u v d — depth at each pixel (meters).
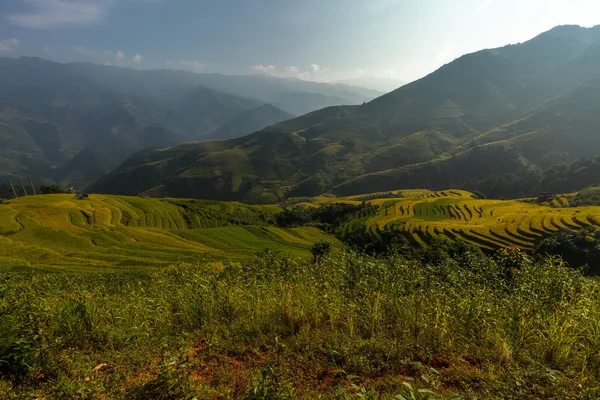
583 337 5.06
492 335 5.61
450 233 72.50
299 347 5.49
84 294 8.42
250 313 6.97
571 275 6.64
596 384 4.15
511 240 63.66
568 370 4.50
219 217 108.88
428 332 5.75
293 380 4.52
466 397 4.02
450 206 110.38
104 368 5.11
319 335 5.82
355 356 4.99
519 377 4.22
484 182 180.88
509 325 5.81
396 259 8.60
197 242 66.06
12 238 47.69
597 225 62.34
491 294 6.96
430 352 5.15
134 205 93.31
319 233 98.62
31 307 5.93
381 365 4.81
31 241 47.22
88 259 40.78
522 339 5.27
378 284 7.45
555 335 5.07
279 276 9.33
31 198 75.44
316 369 4.81
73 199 82.31
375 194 184.62
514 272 7.34
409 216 102.88
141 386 4.39
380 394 4.00
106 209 78.50
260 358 5.25
